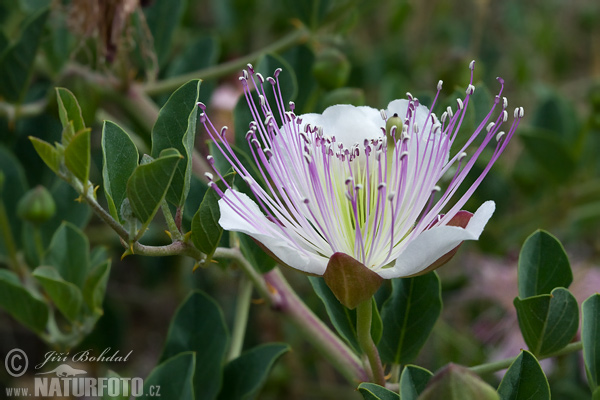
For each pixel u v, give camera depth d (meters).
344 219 0.18
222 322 0.22
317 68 0.26
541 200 0.33
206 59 0.30
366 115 0.19
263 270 0.21
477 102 0.22
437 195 0.21
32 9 0.30
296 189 0.18
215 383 0.22
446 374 0.16
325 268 0.17
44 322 0.23
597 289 0.30
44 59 0.30
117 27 0.25
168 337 0.22
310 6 0.27
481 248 0.32
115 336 0.30
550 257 0.20
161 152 0.17
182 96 0.18
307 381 0.33
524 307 0.19
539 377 0.18
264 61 0.23
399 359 0.21
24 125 0.28
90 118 0.26
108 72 0.26
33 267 0.25
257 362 0.22
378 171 0.18
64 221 0.24
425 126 0.18
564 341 0.19
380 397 0.18
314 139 0.18
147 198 0.17
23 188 0.27
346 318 0.20
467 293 0.31
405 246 0.18
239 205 0.18
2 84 0.26
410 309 0.21
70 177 0.17
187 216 0.21
